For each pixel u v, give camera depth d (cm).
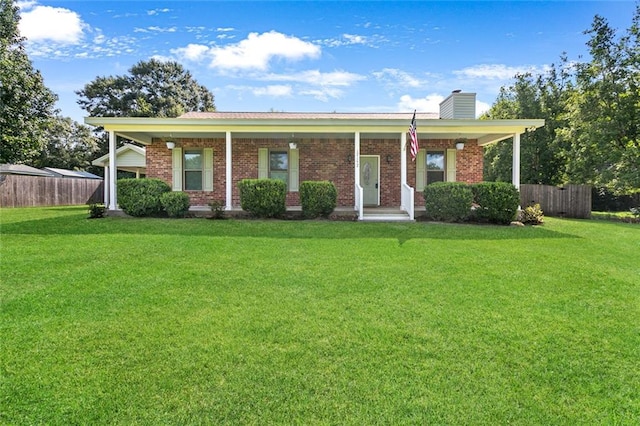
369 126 1113
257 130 1123
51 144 3200
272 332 353
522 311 409
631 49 1558
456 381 275
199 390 262
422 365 297
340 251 681
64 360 299
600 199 2038
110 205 1154
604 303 436
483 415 239
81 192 2111
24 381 270
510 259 633
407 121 1097
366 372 287
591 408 247
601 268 586
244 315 392
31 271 541
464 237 822
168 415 236
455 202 1025
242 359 303
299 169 1361
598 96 1617
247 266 579
